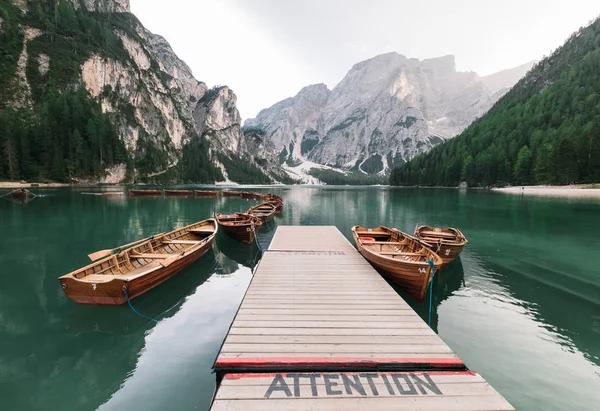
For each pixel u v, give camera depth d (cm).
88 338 877
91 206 4462
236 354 634
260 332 731
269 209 3862
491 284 1362
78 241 2159
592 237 2409
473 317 1034
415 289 1131
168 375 719
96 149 11462
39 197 5641
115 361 771
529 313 1067
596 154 7719
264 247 2130
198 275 1494
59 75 12912
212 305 1118
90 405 625
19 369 738
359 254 1548
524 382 703
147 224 3006
